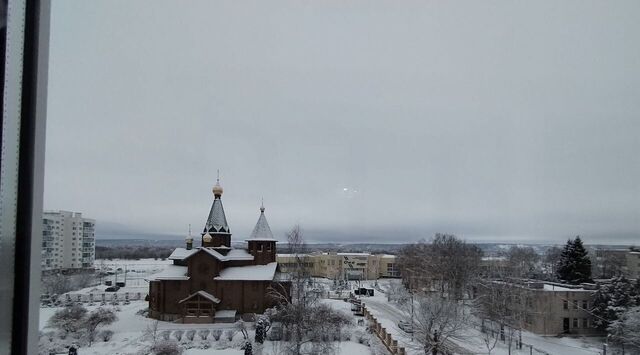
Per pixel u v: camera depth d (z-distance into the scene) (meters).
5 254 1.18
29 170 1.26
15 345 1.22
